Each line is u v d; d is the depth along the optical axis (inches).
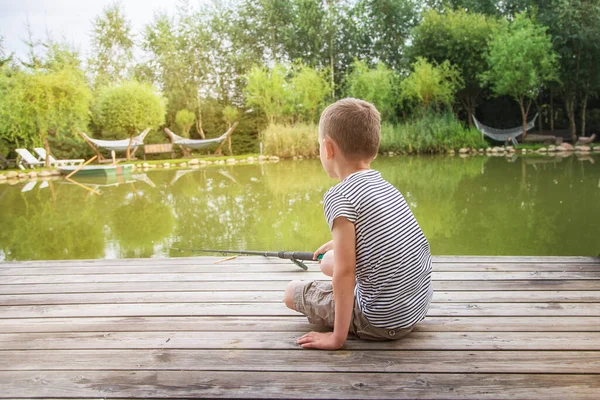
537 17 669.9
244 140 768.9
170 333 65.1
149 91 589.9
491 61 617.0
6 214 240.7
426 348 57.9
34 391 50.9
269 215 216.8
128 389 50.8
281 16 811.4
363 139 53.0
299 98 668.7
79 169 449.1
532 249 143.9
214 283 86.7
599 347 57.6
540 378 50.8
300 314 70.7
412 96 645.9
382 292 54.4
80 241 175.6
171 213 230.1
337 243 51.9
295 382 51.1
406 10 783.7
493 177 322.7
